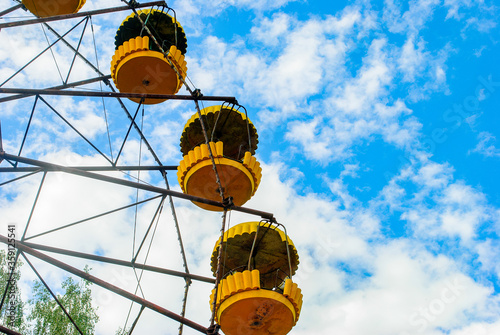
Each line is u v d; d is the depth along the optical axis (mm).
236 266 17922
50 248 15547
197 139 20438
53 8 22188
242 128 20125
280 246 17312
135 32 22312
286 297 14930
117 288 13469
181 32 22438
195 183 17141
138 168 20031
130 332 15180
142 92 20641
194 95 17734
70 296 21094
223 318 15008
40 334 19375
